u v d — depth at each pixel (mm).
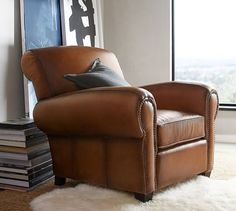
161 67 3662
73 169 2119
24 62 2193
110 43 3818
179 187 2084
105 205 1821
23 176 2131
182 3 3711
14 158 2146
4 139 2162
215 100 2297
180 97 2371
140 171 1826
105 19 3805
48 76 2189
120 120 1767
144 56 3711
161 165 1910
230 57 3652
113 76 2297
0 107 2426
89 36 3393
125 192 2012
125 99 1736
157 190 2006
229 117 3502
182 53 3768
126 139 1849
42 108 2105
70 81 2197
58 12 2934
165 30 3613
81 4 3270
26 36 2562
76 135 2051
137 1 3682
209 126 2279
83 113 1892
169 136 1937
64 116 1988
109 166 1942
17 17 2564
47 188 2174
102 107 1807
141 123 1743
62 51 2336
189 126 2094
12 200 1970
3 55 2447
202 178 2256
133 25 3719
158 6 3613
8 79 2492
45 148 2287
